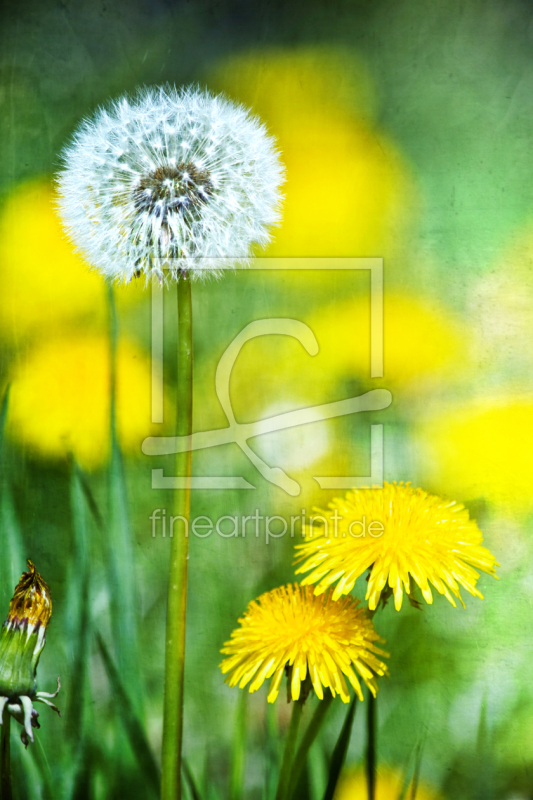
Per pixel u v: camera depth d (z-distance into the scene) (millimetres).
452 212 617
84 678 616
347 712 608
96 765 614
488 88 617
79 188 593
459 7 619
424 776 610
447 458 615
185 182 589
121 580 618
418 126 618
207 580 617
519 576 611
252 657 581
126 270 592
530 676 611
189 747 613
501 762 609
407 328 617
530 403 613
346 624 579
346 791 609
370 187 618
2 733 580
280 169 603
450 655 612
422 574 574
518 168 616
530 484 613
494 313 615
